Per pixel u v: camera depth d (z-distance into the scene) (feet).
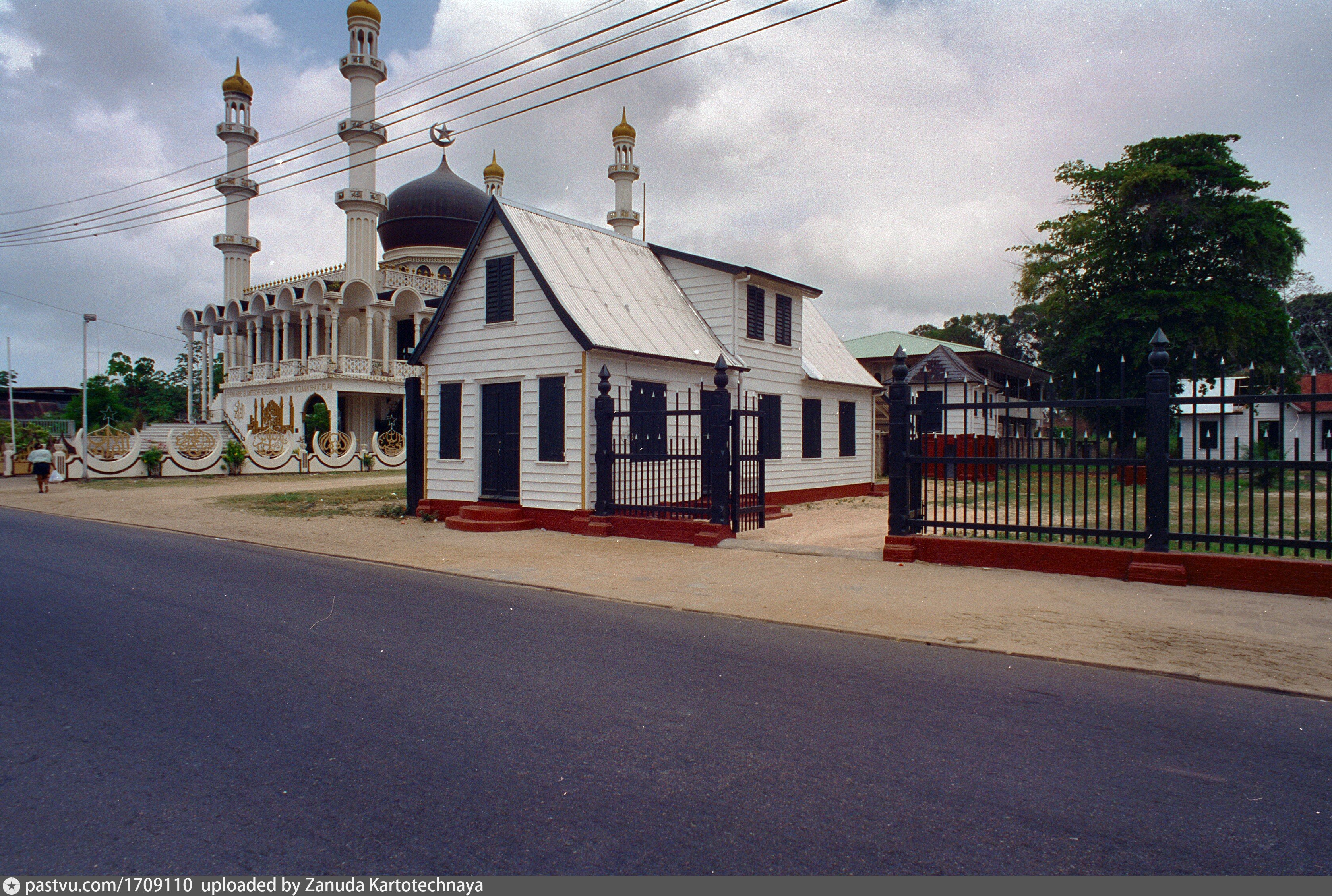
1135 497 28.25
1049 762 13.32
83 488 80.64
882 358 125.90
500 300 50.37
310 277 135.95
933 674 18.17
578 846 10.51
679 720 15.20
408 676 18.02
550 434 47.55
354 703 16.21
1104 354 93.04
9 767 13.25
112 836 10.91
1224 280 88.38
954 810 11.57
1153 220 88.48
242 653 19.98
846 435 72.69
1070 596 25.90
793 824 11.12
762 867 9.93
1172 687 17.39
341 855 10.33
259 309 133.39
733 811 11.51
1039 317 114.93
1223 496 26.81
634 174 118.73
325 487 82.43
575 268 50.72
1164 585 27.12
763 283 59.98
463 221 139.85
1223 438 26.76
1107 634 21.33
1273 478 60.23
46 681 17.84
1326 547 25.26
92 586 29.07
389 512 56.90
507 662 19.15
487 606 25.95
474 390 51.80
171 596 27.17
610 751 13.74
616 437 46.62
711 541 38.99
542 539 43.09
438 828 11.05
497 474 50.75
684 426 52.29
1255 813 11.57
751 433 57.52
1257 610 23.71
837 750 13.78
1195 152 89.30
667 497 49.96
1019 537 36.68
